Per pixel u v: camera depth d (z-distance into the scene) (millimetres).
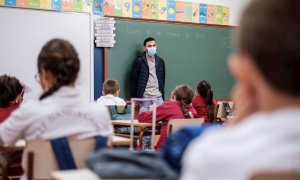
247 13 642
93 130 1990
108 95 4777
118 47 6359
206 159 641
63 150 1893
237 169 617
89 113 1985
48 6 5746
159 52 6738
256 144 616
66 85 1966
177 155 1276
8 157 2551
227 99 7418
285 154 598
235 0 7488
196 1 7078
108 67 6270
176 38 6883
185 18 6973
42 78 1990
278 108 632
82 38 5980
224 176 625
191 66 7039
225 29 7371
